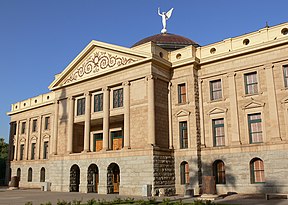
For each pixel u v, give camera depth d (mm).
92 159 37750
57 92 45188
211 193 28000
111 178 36156
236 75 34000
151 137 33156
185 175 34625
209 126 34719
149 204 21891
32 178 55281
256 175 31047
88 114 39969
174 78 37125
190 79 35906
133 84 36281
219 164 33625
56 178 41969
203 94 35938
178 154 35062
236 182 31672
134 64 35938
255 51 32844
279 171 29422
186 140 35406
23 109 59938
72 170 40594
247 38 34000
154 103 34375
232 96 33656
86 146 39219
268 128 31016
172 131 36000
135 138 34781
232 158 32406
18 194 34812
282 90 30797
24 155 58531
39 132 56031
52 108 54688
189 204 20594
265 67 32094
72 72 43344
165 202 21719
